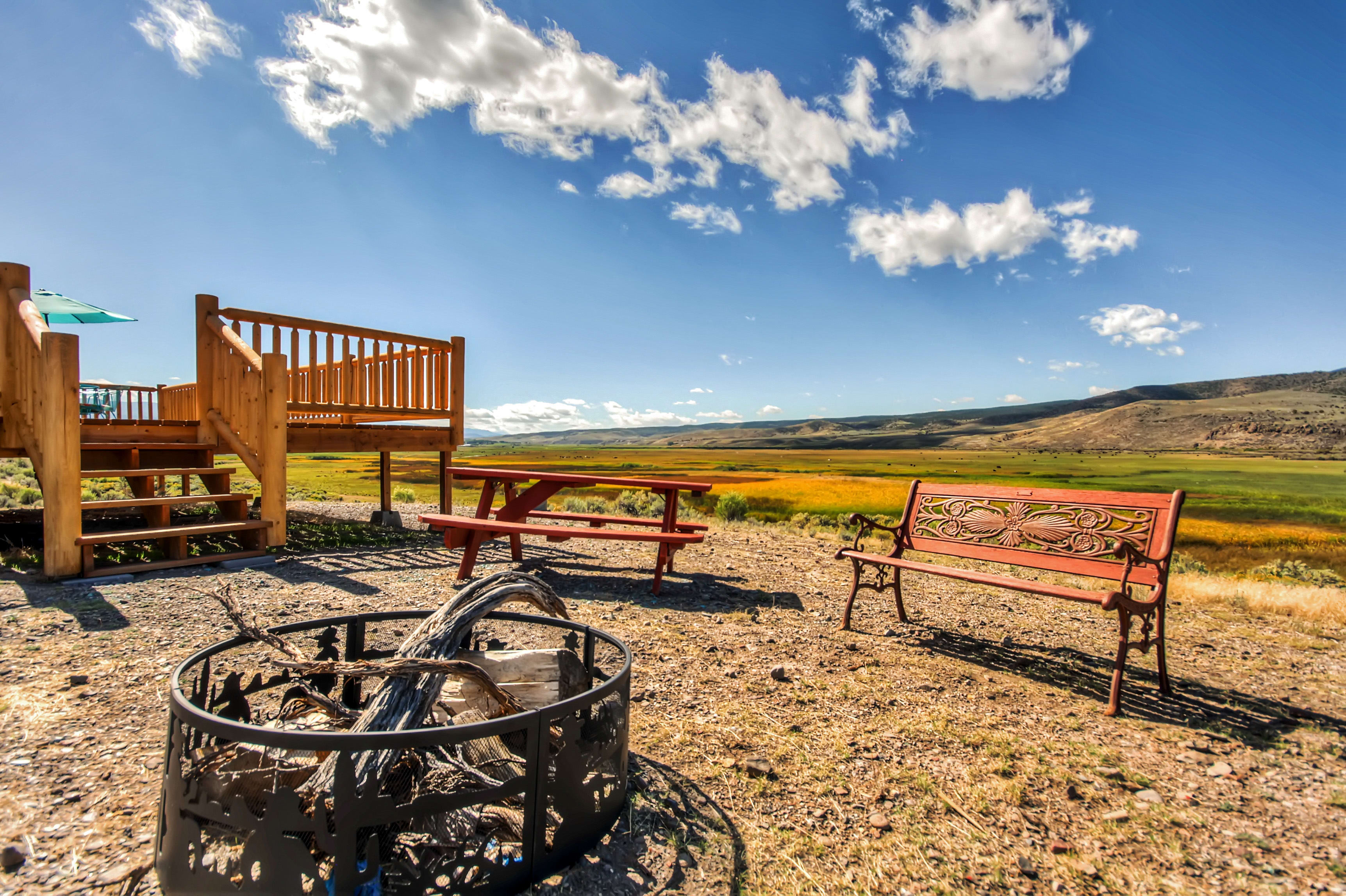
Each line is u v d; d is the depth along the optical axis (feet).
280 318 23.17
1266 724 10.57
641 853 6.40
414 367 27.91
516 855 6.15
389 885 5.13
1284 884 6.42
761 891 5.99
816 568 22.93
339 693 8.48
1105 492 13.05
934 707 10.72
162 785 5.74
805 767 8.43
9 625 12.39
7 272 18.90
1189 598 21.52
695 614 15.70
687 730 9.32
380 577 18.17
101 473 17.28
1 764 7.45
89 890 5.48
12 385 18.69
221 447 23.13
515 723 5.54
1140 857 6.82
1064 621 17.22
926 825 7.26
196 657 6.27
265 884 4.90
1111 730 10.11
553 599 8.45
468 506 41.11
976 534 15.03
